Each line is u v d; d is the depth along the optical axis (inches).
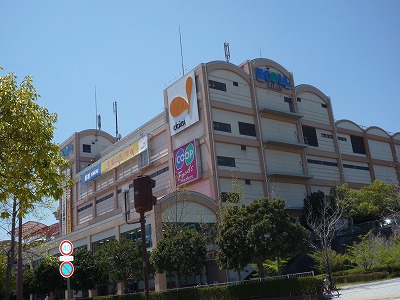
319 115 2726.4
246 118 2297.0
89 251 1652.3
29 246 1262.3
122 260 1467.8
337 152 2719.0
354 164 2861.7
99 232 2134.6
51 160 488.7
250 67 2418.8
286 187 2354.8
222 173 2063.2
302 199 2405.3
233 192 1841.8
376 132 3105.3
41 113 494.6
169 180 2239.2
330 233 1843.0
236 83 2313.0
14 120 464.8
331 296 1026.1
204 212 1840.6
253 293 1087.6
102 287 2076.8
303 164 2476.6
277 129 2434.8
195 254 1310.3
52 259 1230.9
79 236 2306.8
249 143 2237.9
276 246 1112.2
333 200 2080.5
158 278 1614.2
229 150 2158.0
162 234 1499.8
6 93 469.7
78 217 3100.4
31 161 456.8
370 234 1791.3
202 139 2101.4
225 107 2196.1
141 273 1469.0
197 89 2181.3
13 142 461.1
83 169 3127.5
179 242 1327.5
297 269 1765.5
